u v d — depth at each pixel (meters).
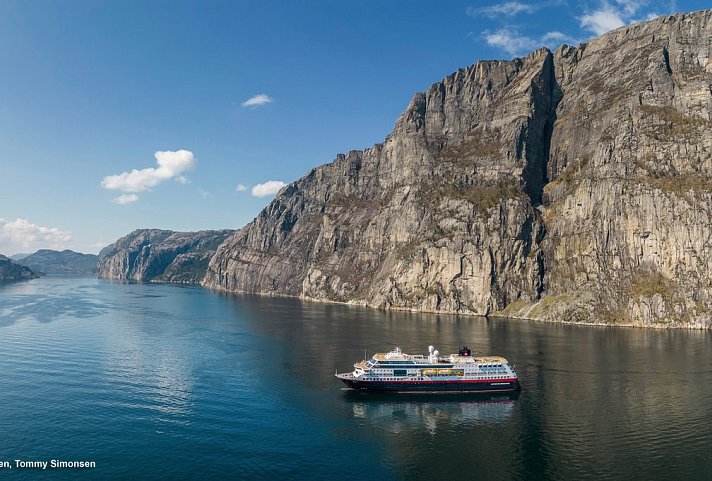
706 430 84.94
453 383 105.94
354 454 75.94
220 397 101.69
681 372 122.88
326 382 114.06
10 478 67.19
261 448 77.50
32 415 89.12
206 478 67.94
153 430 83.50
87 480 66.94
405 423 88.88
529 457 75.06
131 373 118.75
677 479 68.38
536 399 102.25
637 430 85.19
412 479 68.44
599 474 69.88
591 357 140.25
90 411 91.69
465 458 74.88
